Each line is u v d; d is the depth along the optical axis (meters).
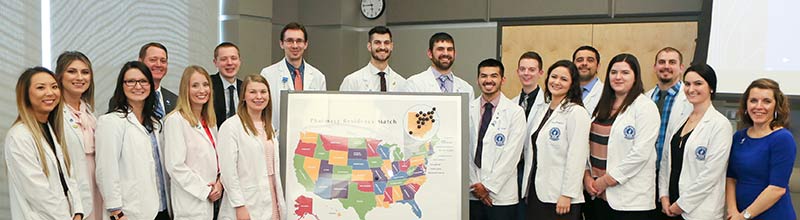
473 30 6.72
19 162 2.87
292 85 4.22
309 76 4.33
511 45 6.61
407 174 3.43
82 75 3.14
